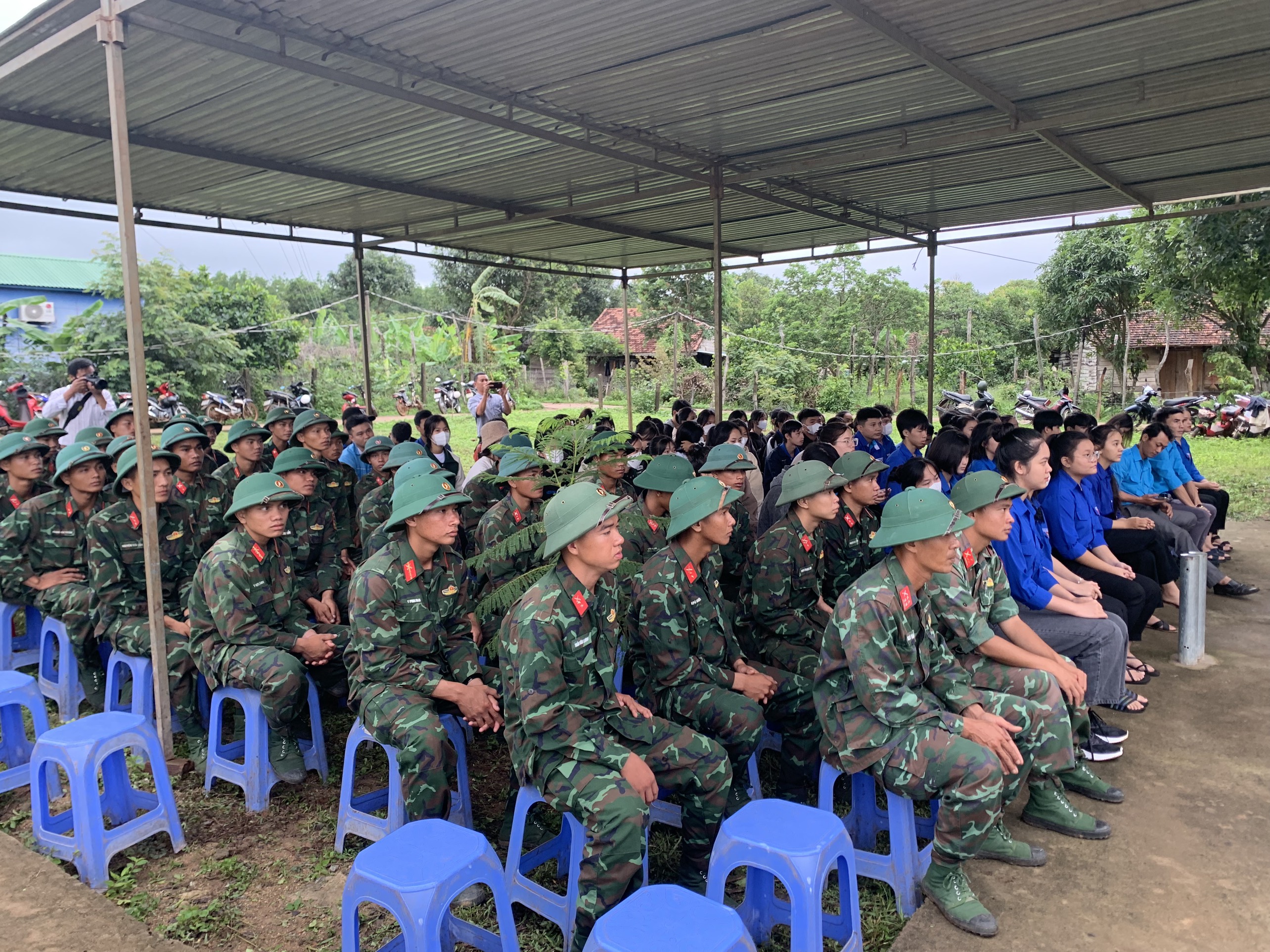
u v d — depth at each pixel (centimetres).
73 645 461
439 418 704
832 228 1079
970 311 2300
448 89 548
